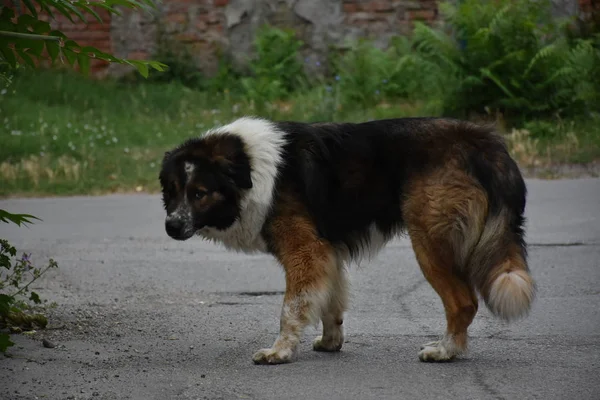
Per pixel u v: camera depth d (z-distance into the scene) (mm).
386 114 19672
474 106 18953
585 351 7074
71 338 7684
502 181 6926
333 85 21375
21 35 6477
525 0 18844
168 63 23031
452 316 6922
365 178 7234
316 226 7184
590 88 18562
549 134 17812
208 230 7328
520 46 18594
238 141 7199
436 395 6035
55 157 18172
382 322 8312
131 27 23188
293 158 7266
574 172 16094
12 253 7762
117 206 15219
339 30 22969
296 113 20422
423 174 7020
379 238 7414
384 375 6582
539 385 6199
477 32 18391
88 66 7121
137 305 9078
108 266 10961
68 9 6938
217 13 23250
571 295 9023
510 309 6676
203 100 21812
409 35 22688
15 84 21484
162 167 7328
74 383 6395
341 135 7363
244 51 23312
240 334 7926
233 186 7105
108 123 20359
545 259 10625
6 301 7281
